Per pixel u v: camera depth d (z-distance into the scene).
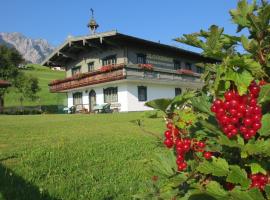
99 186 5.55
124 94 30.05
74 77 33.84
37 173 6.27
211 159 2.40
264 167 2.24
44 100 60.25
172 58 35.44
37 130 13.30
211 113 2.48
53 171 6.43
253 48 2.40
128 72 29.22
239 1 2.51
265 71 2.42
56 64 37.59
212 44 2.39
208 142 2.47
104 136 11.14
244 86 2.07
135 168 6.65
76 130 13.27
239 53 2.48
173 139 2.39
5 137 11.02
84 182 5.79
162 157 2.94
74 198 5.00
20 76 45.59
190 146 2.37
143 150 8.41
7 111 37.31
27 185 5.53
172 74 33.56
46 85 72.38
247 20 2.50
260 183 2.24
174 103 2.44
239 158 2.42
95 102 33.12
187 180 2.51
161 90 32.91
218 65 2.40
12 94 59.91
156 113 2.47
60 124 16.25
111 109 30.73
